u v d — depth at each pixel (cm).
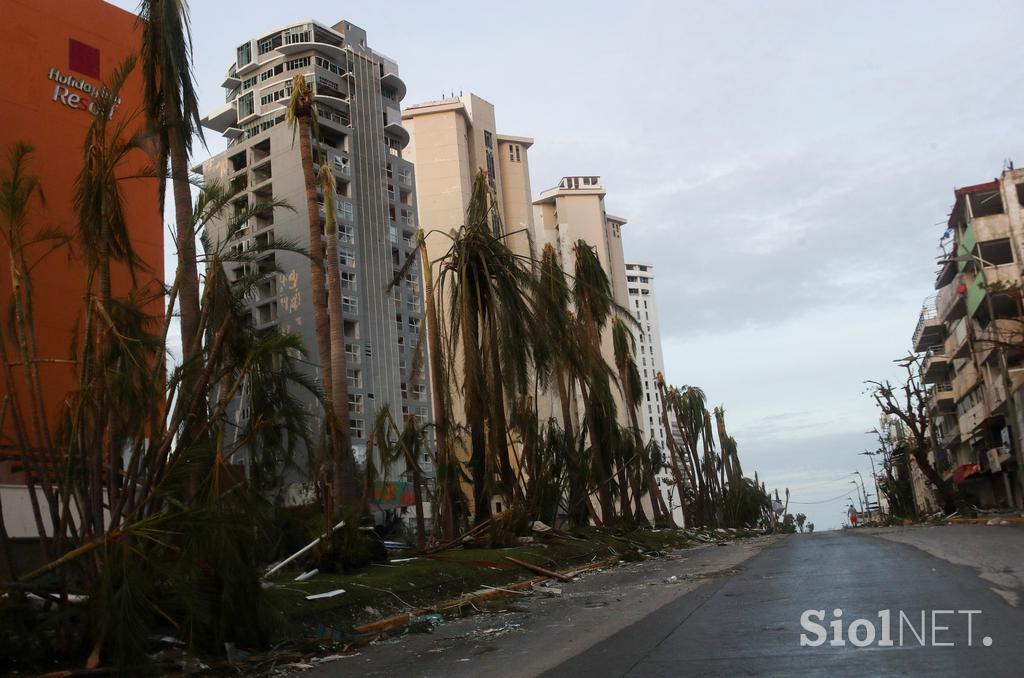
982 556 1622
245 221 1393
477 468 2497
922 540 2514
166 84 1712
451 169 10538
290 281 7269
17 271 1141
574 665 783
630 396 4609
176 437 1182
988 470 5709
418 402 8144
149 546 1006
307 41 8194
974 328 5200
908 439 7419
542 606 1440
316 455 1573
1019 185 4800
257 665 971
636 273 19875
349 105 8294
